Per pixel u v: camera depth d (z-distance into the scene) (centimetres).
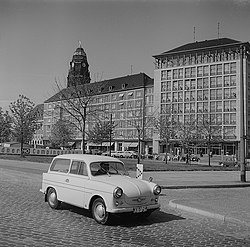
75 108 3419
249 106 7694
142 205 823
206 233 782
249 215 970
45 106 11156
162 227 818
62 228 759
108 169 920
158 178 2100
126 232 749
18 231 715
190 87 8269
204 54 8162
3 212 906
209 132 5747
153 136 8375
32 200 1129
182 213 1025
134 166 2881
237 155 7319
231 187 1853
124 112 9506
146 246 647
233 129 7544
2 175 2002
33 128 4578
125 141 9294
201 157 7381
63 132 8100
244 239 738
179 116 8312
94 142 7750
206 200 1269
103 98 10056
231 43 7894
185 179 2103
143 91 9169
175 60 8581
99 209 819
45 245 621
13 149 5225
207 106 7981
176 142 7662
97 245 635
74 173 933
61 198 948
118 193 791
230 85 7719
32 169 2430
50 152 5378
